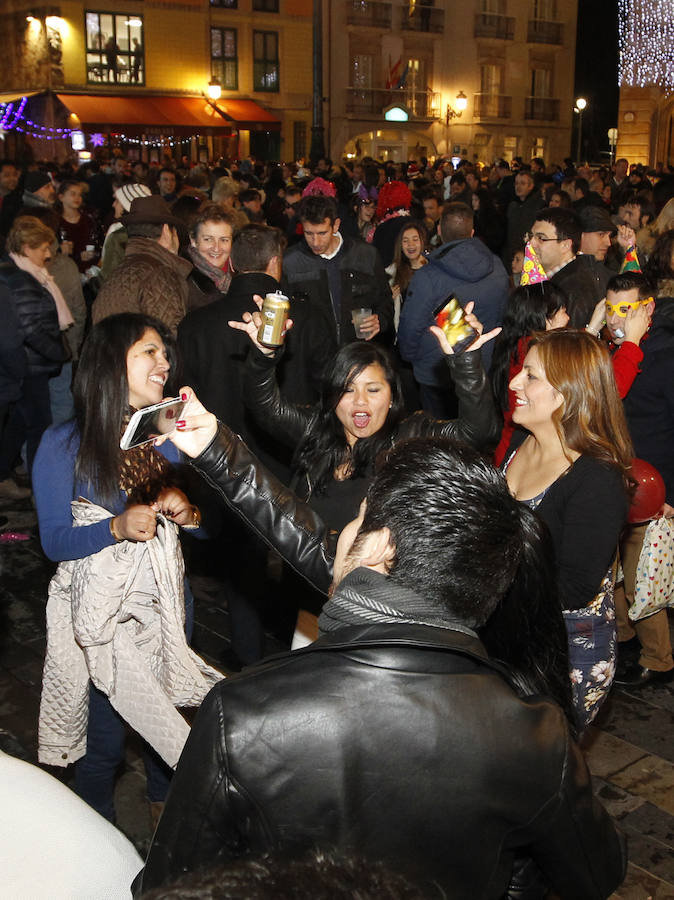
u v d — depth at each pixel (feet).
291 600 14.55
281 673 4.25
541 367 7.94
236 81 100.32
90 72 92.73
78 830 4.33
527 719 4.30
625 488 7.87
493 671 4.42
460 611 4.39
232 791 4.13
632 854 9.43
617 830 4.80
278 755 4.09
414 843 4.12
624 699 12.34
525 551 5.75
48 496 8.06
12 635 13.66
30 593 14.96
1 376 16.08
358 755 4.10
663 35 104.32
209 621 14.17
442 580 4.33
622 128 109.50
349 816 4.09
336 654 4.25
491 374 11.91
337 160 108.99
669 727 11.71
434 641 4.26
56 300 17.54
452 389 17.66
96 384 7.89
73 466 8.07
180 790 4.25
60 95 91.20
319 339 12.58
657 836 9.71
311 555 6.48
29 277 16.97
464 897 4.22
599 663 8.04
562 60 124.67
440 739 4.13
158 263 14.92
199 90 98.07
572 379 7.77
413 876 4.12
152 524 7.61
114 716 8.57
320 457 8.69
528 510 5.95
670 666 12.60
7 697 12.10
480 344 8.11
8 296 15.89
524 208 34.55
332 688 4.16
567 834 4.37
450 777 4.12
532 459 8.45
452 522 4.35
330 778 4.08
